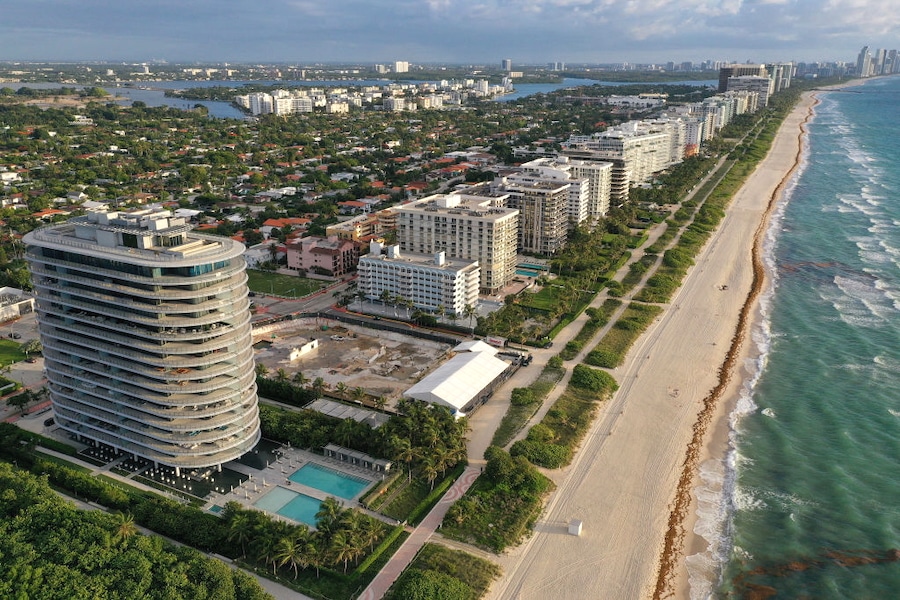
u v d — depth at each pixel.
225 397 175.75
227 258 167.00
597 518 166.25
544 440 195.12
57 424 196.38
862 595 146.00
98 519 146.25
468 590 139.38
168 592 126.50
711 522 167.62
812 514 170.88
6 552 133.88
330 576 144.50
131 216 175.25
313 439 190.88
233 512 154.50
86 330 176.62
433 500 170.38
